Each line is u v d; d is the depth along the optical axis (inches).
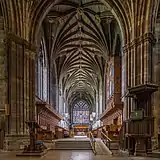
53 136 1514.5
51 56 1550.2
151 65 904.3
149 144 768.3
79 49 1839.3
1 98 906.7
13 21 930.1
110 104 1549.0
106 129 1283.2
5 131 883.4
